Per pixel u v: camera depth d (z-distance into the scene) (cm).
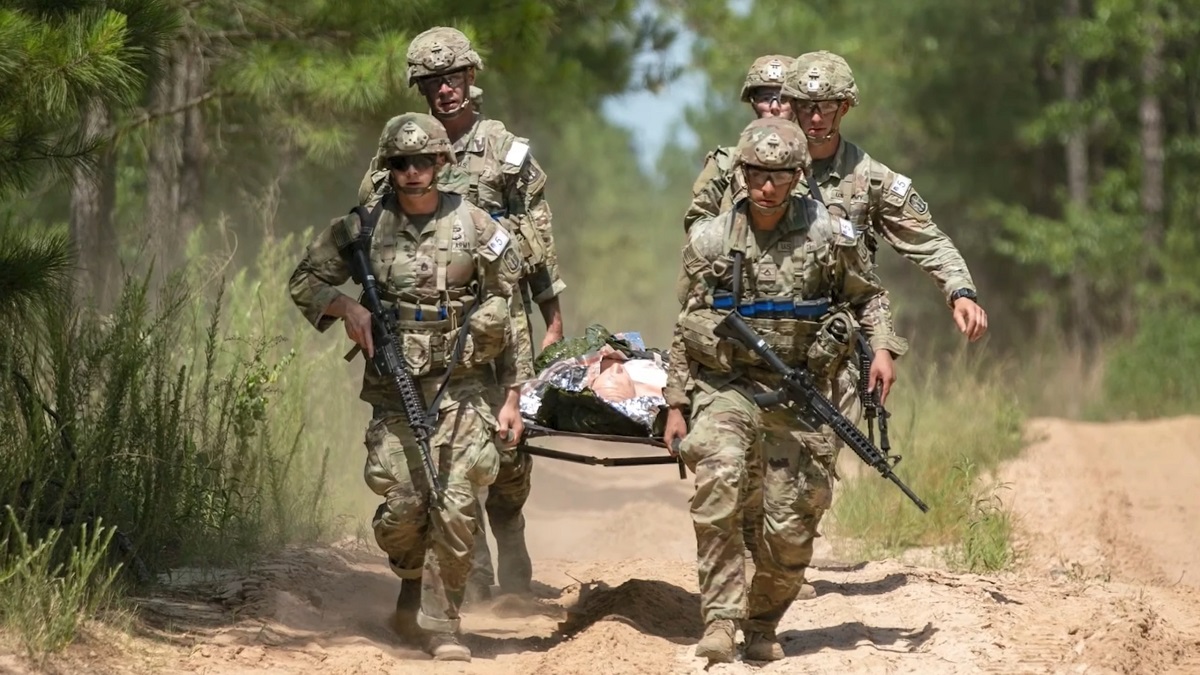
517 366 2361
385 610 2595
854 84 2556
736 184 2544
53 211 4788
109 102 2486
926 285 11475
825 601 2717
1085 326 10556
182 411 3022
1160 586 3091
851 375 2589
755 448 2245
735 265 2203
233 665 2142
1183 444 5041
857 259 2233
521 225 2720
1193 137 10550
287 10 4350
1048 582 2917
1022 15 10906
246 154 5628
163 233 4391
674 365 2270
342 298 2314
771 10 10581
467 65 2667
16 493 2355
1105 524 3816
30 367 2689
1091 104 10094
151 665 2100
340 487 3622
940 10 10788
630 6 5694
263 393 3266
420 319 2275
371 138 5116
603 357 2627
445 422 2286
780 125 2175
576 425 2581
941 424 4778
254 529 2870
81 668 2022
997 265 11744
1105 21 9675
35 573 2152
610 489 4259
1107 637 2408
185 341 3478
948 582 2869
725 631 2217
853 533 3503
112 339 2712
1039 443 5003
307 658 2223
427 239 2286
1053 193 11475
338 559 2945
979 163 11356
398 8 4266
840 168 2586
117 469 2606
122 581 2409
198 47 4384
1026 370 7625
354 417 3825
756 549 2323
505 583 2750
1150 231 10062
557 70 5938
